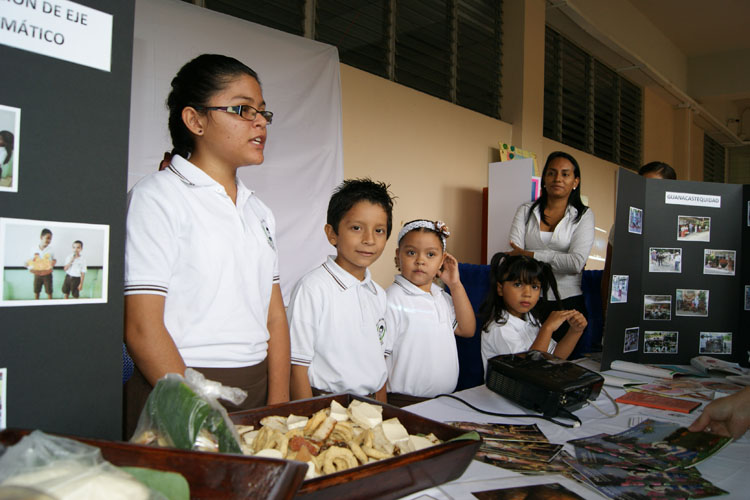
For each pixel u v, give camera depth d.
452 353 1.59
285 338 1.14
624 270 1.60
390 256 3.69
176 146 1.01
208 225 0.92
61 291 0.61
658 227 1.73
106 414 0.65
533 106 4.73
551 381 1.08
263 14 3.05
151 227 0.86
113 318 0.65
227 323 0.93
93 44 0.63
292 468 0.41
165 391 0.52
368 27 3.65
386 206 1.33
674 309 1.74
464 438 0.65
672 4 6.14
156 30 2.25
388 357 1.57
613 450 0.86
